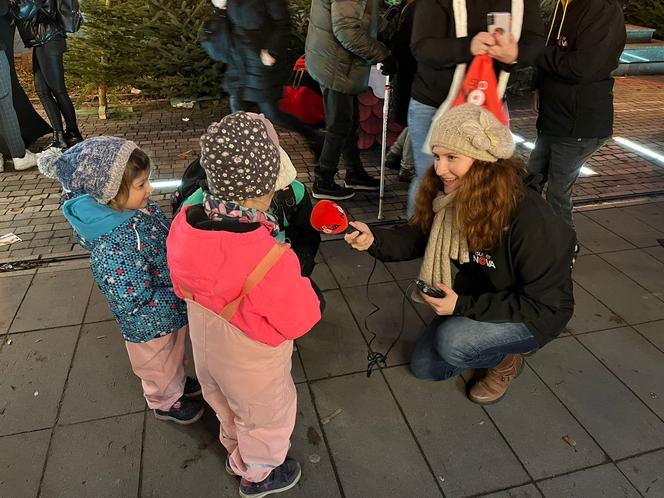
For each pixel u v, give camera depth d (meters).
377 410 2.27
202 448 2.08
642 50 8.01
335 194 4.11
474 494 1.92
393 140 5.00
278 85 3.42
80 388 2.34
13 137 4.36
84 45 5.66
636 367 2.51
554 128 2.88
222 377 1.57
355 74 3.58
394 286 3.09
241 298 1.41
